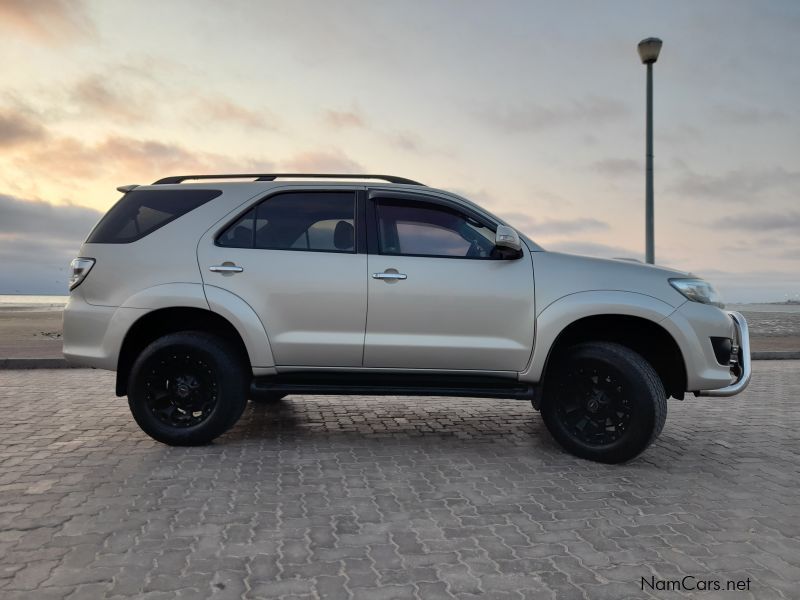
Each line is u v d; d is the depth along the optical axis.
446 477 4.01
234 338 4.68
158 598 2.40
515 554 2.86
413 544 2.95
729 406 6.89
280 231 4.59
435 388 4.52
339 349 4.44
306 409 6.24
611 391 4.33
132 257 4.55
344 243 4.54
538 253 4.55
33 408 6.07
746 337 4.54
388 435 5.16
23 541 2.91
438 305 4.41
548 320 4.36
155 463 4.18
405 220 4.60
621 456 4.29
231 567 2.68
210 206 4.65
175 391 4.55
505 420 5.84
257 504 3.44
